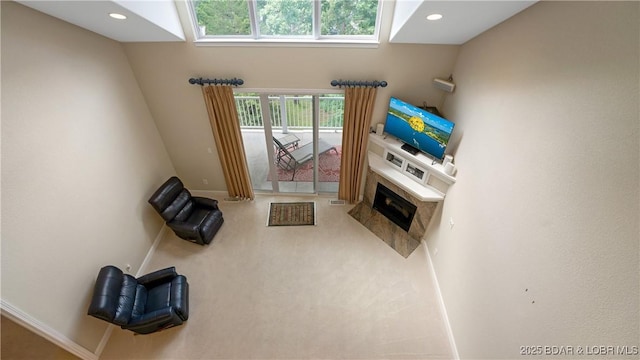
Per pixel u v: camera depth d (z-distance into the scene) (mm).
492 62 2467
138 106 3654
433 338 2977
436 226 3639
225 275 3594
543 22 1801
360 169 4395
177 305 2918
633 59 1214
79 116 2666
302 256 3863
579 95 1506
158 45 3340
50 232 2334
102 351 2820
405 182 3703
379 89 3680
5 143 2000
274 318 3115
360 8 3189
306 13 3244
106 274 2764
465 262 2758
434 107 3762
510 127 2146
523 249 1914
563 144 1602
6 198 2002
